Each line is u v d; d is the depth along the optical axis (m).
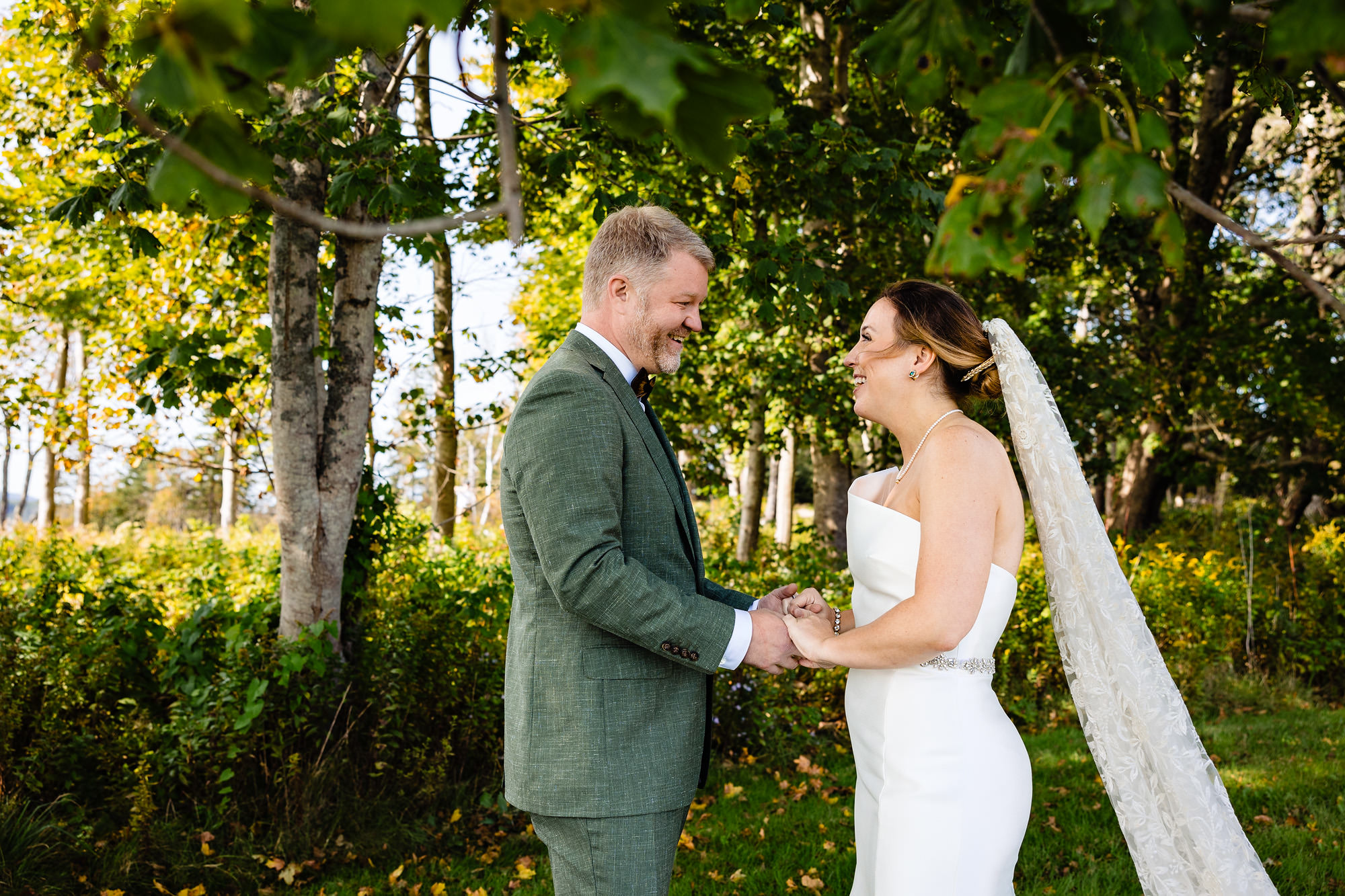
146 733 3.71
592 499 1.84
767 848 3.84
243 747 3.60
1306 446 10.38
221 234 4.73
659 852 1.93
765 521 15.23
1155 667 1.99
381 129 3.47
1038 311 9.45
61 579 4.20
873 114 6.89
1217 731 5.61
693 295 2.07
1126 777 1.98
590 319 2.08
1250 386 9.46
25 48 5.05
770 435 8.27
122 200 3.21
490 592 4.36
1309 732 5.54
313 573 3.93
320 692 3.85
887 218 4.58
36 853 3.24
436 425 6.44
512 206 0.69
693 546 2.09
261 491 5.46
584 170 4.64
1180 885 1.95
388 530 4.47
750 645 1.90
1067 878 3.42
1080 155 0.74
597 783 1.89
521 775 1.99
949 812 1.80
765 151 4.34
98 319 6.33
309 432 3.91
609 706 1.92
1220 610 7.12
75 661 3.78
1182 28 0.69
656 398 8.03
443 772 3.93
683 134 0.75
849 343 7.25
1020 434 2.00
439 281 7.92
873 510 1.96
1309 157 10.12
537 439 1.87
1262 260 10.16
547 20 0.73
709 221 5.07
